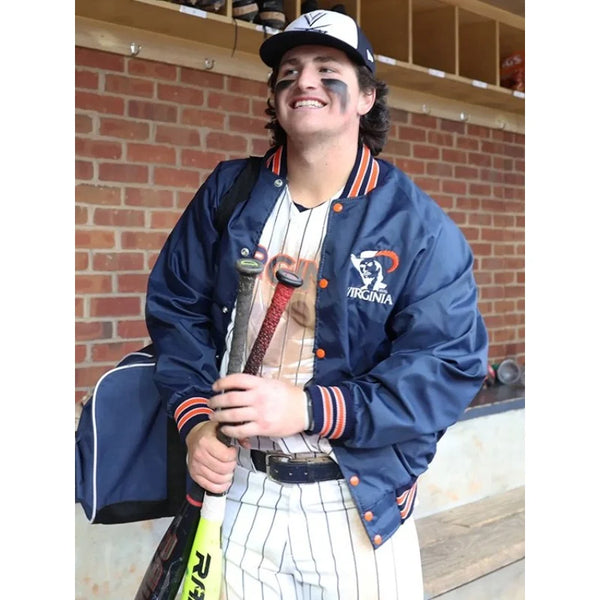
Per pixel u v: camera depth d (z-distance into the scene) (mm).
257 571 1479
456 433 3467
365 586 1459
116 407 1698
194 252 1568
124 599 2301
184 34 3076
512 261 4668
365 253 1426
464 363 1428
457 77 3730
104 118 3012
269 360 1466
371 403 1368
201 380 1527
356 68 1475
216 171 1600
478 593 2873
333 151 1466
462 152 4340
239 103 3396
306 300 1445
